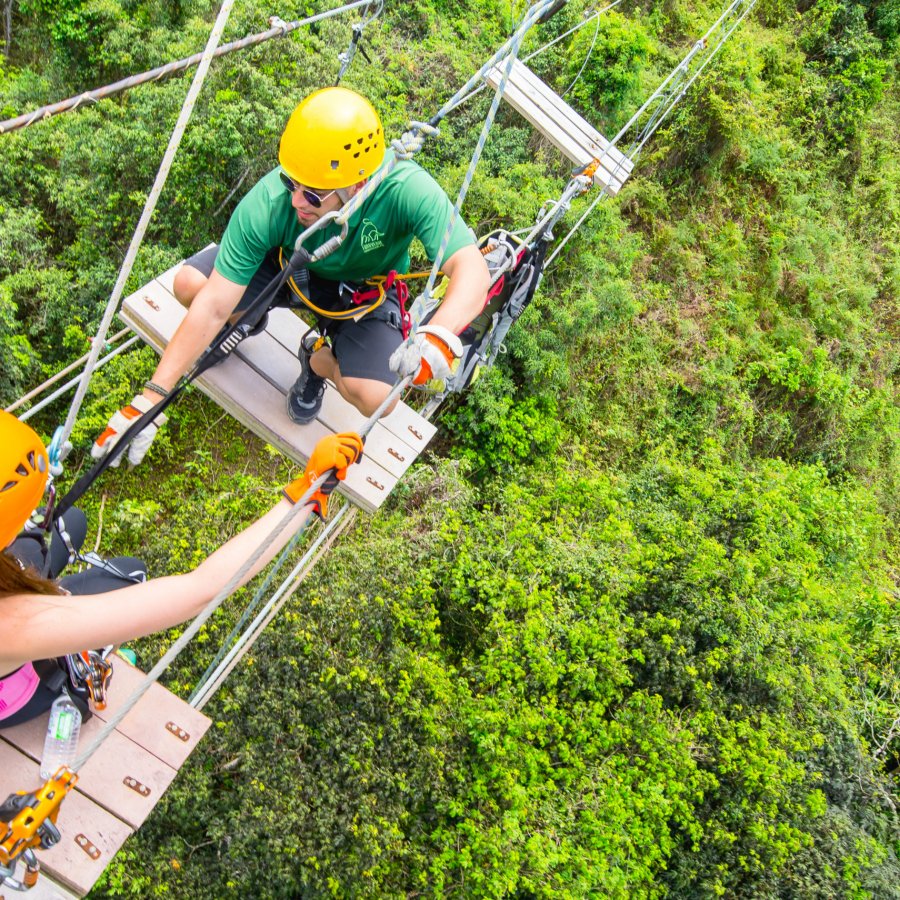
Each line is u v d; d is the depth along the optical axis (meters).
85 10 10.87
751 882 9.31
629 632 9.85
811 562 11.88
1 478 1.72
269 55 10.15
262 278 2.99
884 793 10.98
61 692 2.23
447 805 7.99
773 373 15.22
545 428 11.69
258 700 7.65
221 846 7.39
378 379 2.95
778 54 17.45
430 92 12.12
